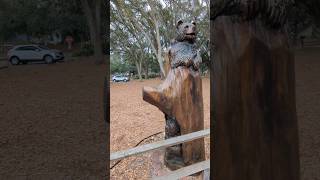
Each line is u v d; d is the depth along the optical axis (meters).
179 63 3.68
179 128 3.74
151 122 7.29
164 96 3.69
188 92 3.69
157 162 4.03
